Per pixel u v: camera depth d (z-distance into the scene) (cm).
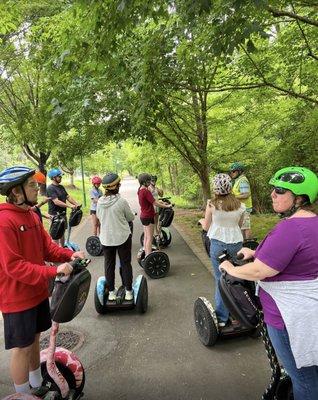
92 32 429
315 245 216
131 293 513
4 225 257
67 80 520
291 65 805
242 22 377
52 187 764
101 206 503
